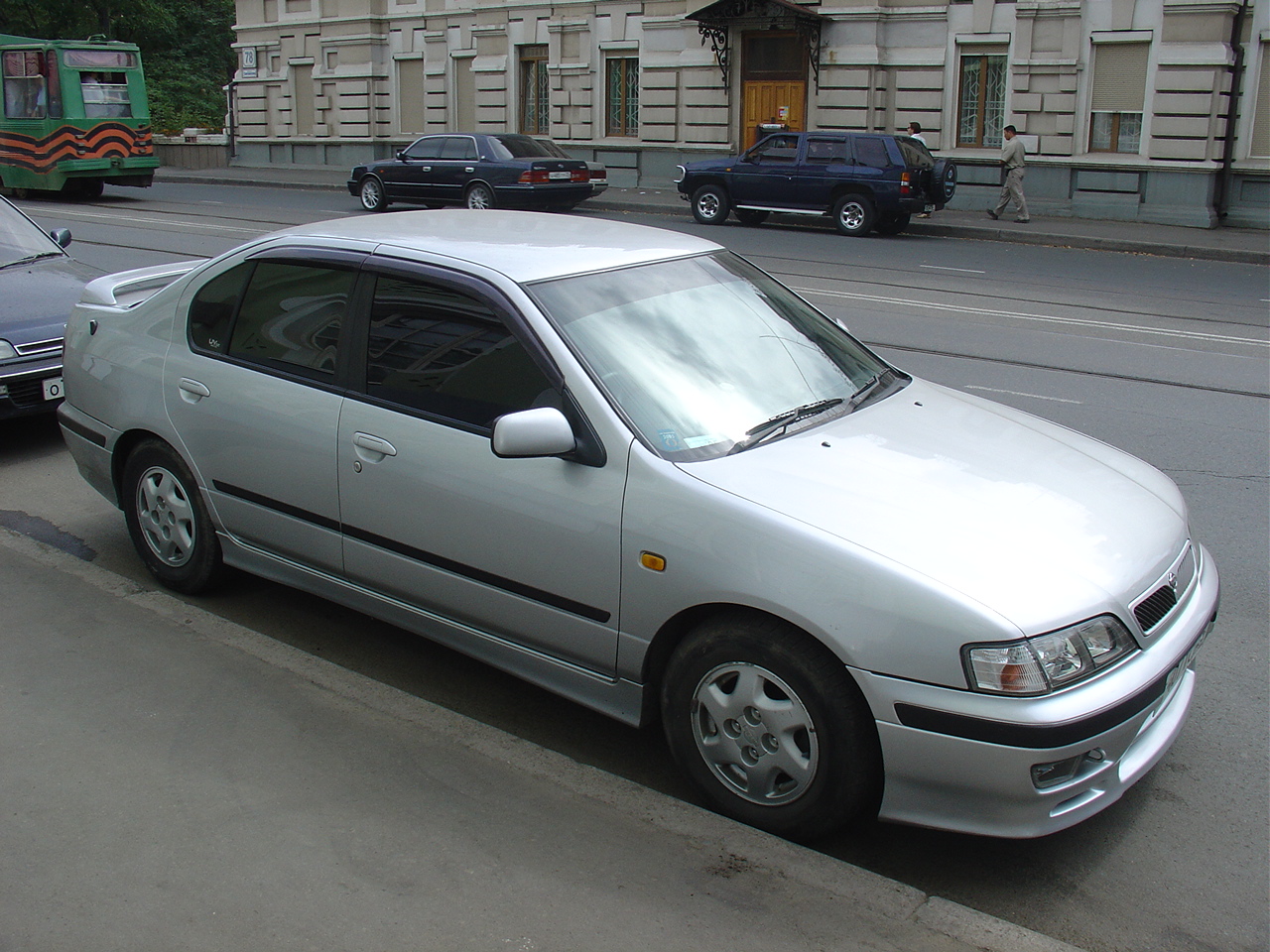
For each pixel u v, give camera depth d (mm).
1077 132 22125
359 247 4238
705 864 3135
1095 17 21484
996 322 11828
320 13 32719
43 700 3938
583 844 3213
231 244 16281
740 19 25281
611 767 3809
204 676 4137
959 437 3879
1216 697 4293
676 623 3428
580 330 3738
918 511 3287
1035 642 2947
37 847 3148
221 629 4520
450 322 3918
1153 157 21391
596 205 24812
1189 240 19297
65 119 24078
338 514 4156
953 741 2965
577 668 3689
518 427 3389
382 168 23281
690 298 4125
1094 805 3125
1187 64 20688
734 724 3330
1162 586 3354
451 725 3848
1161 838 3445
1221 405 8523
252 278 4527
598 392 3564
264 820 3289
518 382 3711
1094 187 22172
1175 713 3479
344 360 4156
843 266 16109
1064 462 3816
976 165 23328
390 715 3900
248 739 3727
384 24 31859
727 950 2799
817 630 3092
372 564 4125
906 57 23656
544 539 3596
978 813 3027
